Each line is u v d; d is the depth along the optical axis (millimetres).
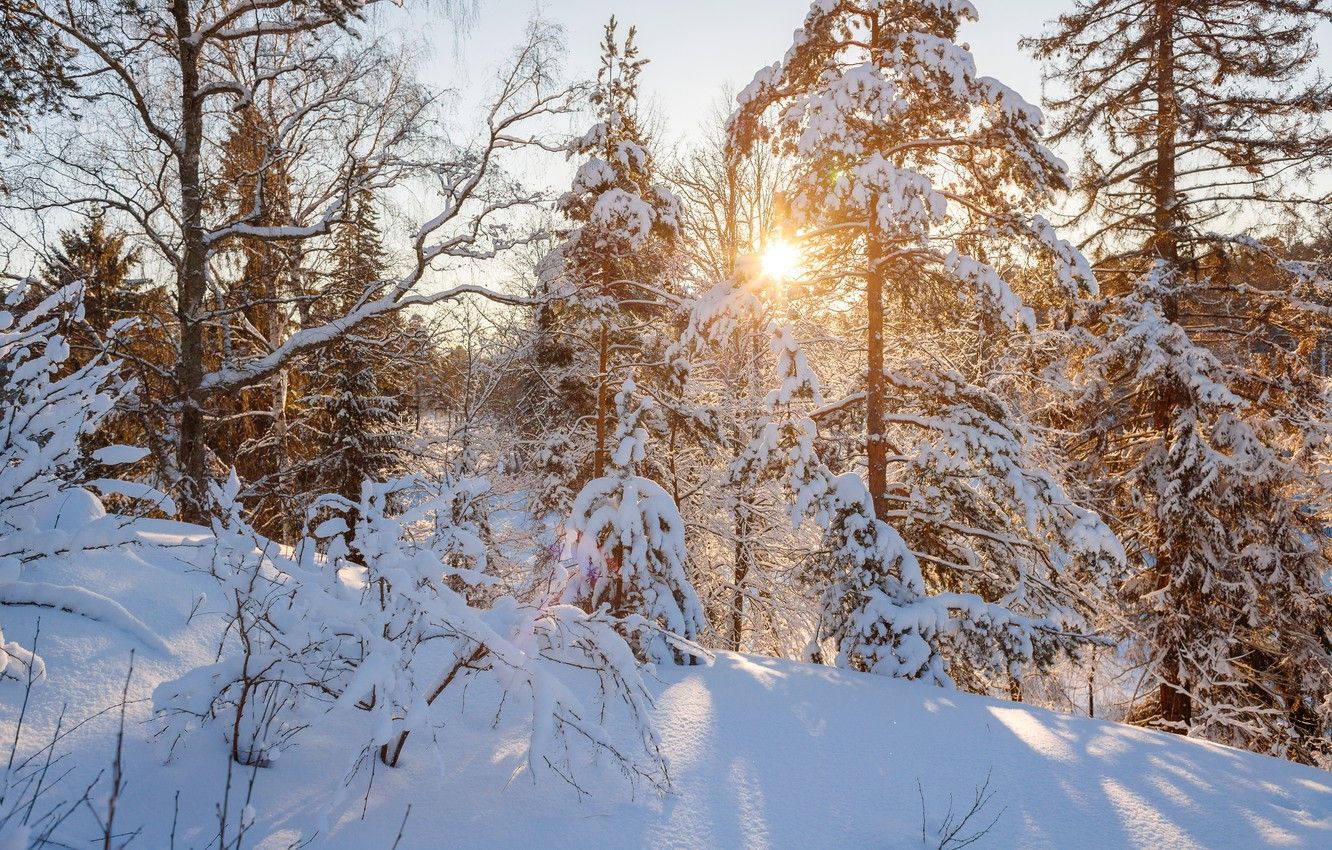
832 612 8625
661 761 4293
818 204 8891
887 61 8180
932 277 9523
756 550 14164
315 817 3496
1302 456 11656
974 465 8555
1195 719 11406
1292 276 11672
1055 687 12320
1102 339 11836
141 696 3844
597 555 8227
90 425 4598
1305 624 11688
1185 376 10922
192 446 10781
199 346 10969
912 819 4430
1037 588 9211
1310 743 11977
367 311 11023
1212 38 11812
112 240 13586
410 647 3996
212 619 4766
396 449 15758
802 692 6711
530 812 3930
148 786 3318
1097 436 12695
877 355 9297
